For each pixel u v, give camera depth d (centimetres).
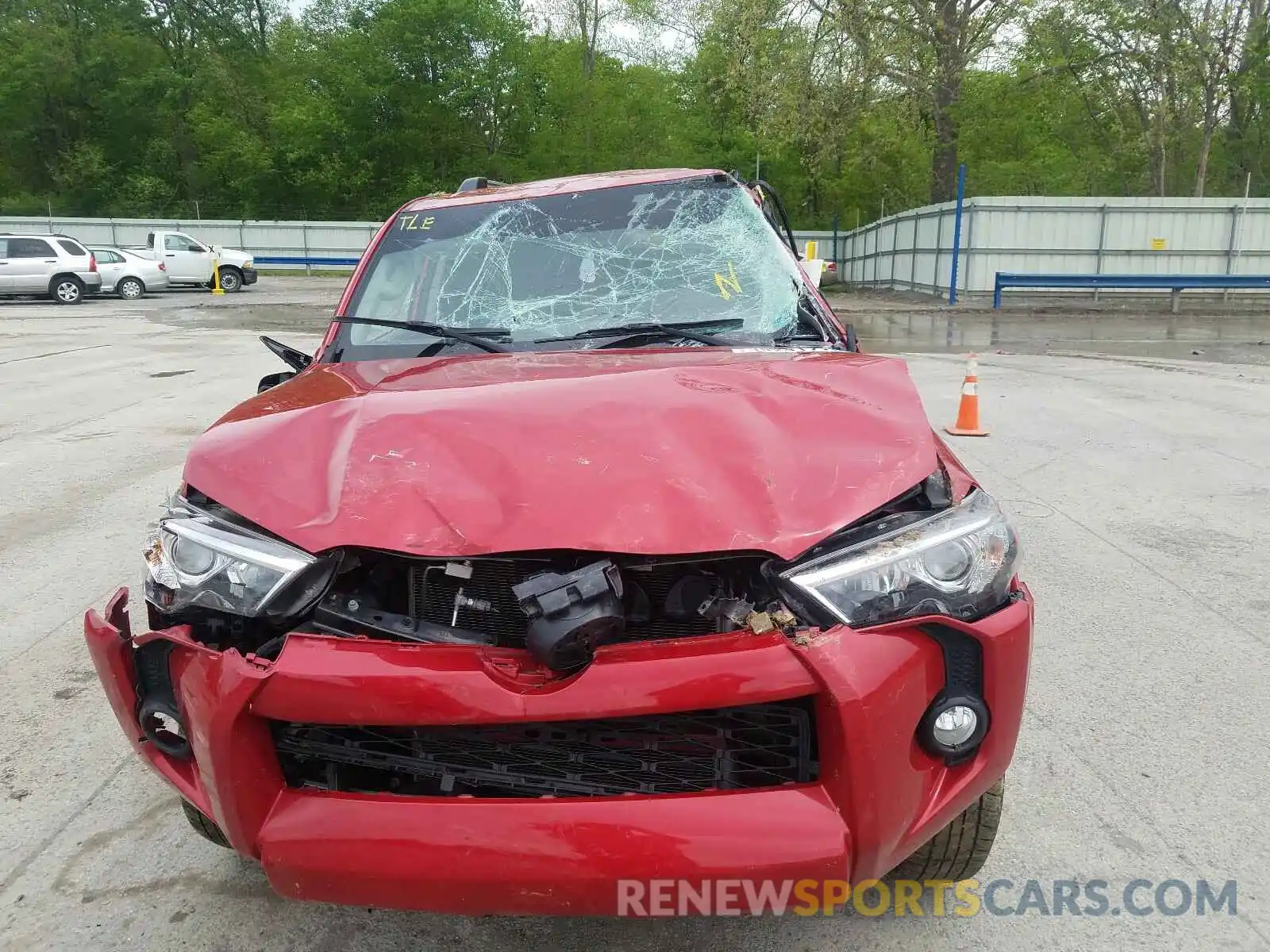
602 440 221
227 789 195
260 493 220
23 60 5044
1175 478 668
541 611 186
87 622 218
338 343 336
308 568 204
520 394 245
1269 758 320
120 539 569
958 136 3067
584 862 180
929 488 219
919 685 193
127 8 5350
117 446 814
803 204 4512
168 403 1016
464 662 189
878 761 185
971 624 198
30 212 5038
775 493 207
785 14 2777
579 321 327
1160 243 2259
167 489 673
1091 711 352
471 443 223
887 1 2608
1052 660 394
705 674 181
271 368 1275
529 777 196
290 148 4709
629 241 357
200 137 5059
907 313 2134
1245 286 2036
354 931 249
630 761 196
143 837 291
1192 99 3158
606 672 182
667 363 278
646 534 197
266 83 5447
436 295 344
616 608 188
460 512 205
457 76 4472
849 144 3344
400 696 184
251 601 205
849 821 185
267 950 243
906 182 4250
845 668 183
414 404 244
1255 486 645
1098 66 2997
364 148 4638
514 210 376
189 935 248
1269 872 263
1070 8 2814
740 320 323
